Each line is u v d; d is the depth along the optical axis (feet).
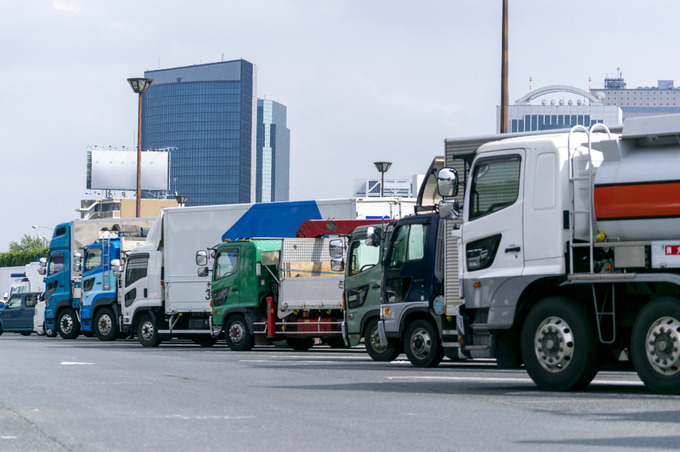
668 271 45.50
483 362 79.56
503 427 34.04
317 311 100.48
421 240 73.00
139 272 119.44
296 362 78.48
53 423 36.70
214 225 115.34
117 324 131.23
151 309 118.32
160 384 54.60
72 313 142.41
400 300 73.56
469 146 65.82
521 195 50.19
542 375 48.26
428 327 71.92
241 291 104.27
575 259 48.32
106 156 478.18
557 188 48.91
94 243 133.28
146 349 107.96
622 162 47.16
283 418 37.37
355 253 84.84
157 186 483.51
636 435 31.83
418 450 29.09
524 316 50.70
